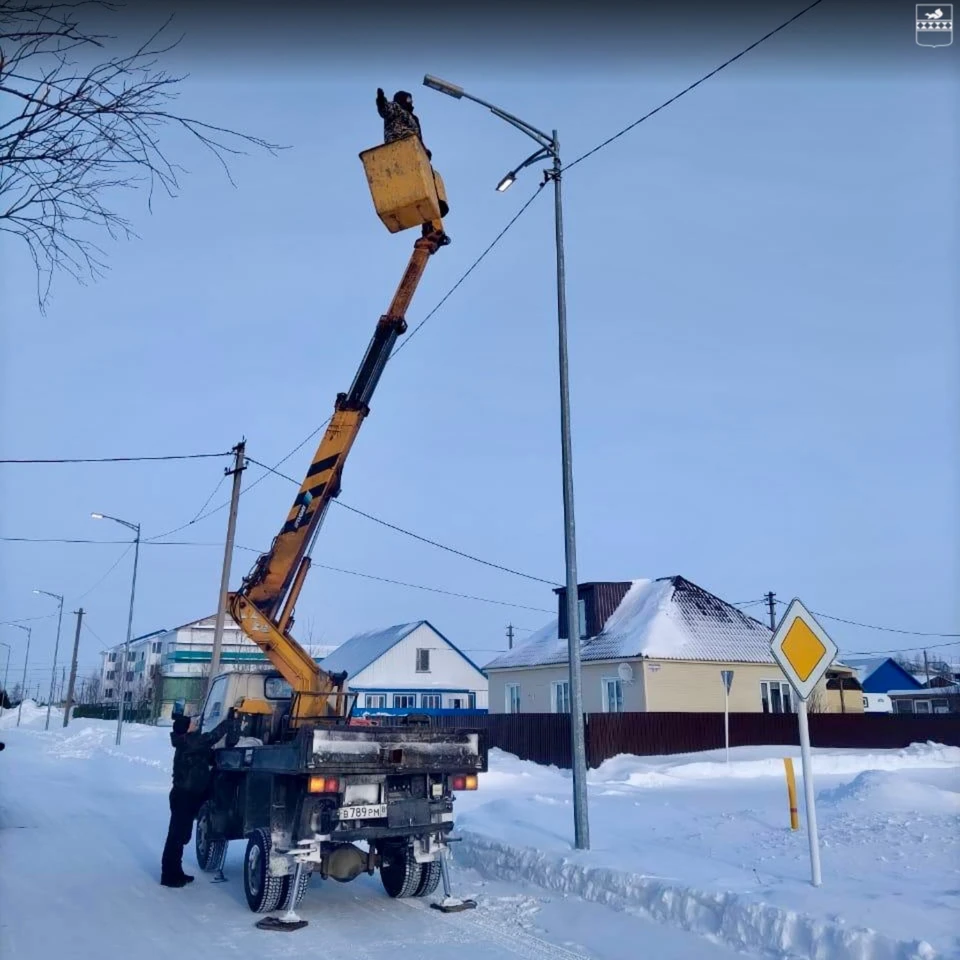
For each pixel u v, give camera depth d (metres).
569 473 11.44
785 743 28.16
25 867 10.95
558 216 12.08
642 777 20.69
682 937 7.40
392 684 49.56
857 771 23.27
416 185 10.34
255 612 10.35
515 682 34.59
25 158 4.54
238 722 10.59
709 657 29.16
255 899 8.55
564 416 11.59
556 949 7.34
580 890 8.94
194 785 10.05
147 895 9.41
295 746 8.55
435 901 9.13
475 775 9.45
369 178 10.50
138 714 73.75
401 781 9.10
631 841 10.67
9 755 32.59
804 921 6.84
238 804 9.88
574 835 11.07
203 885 9.96
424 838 9.03
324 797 8.42
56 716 72.50
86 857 11.70
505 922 8.28
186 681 73.94
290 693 11.42
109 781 23.05
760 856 9.50
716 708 29.41
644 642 29.03
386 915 8.56
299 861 8.38
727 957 6.87
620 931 7.68
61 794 19.55
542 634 35.66
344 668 51.59
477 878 10.22
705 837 10.89
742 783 20.16
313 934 7.85
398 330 10.99
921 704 55.78
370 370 10.98
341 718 10.50
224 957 7.12
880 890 7.52
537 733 26.62
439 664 50.88
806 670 8.26
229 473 25.94
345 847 8.83
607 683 30.02
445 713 47.84
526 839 10.80
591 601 32.94
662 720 26.23
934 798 12.63
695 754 25.73
